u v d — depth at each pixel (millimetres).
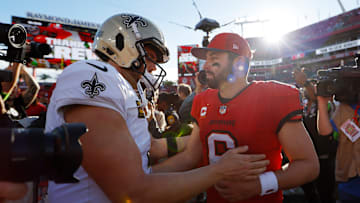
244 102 1138
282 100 1062
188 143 1390
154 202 686
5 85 1484
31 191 471
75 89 710
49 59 24797
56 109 728
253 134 1089
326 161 2307
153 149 1325
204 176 787
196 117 1384
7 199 371
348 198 1521
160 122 2846
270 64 56094
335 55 45281
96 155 646
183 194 734
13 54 1150
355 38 43188
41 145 400
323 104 1742
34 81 1982
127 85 884
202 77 1990
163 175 735
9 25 1073
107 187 657
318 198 2449
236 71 1188
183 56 27641
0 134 373
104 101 718
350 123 1521
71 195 785
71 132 449
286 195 2941
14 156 363
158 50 1141
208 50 1210
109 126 687
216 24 8930
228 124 1153
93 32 27188
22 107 1892
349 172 1531
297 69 2811
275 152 1132
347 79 1532
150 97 1701
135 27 1037
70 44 25922
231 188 1031
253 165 885
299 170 993
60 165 424
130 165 671
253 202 1139
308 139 1045
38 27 24625
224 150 1159
